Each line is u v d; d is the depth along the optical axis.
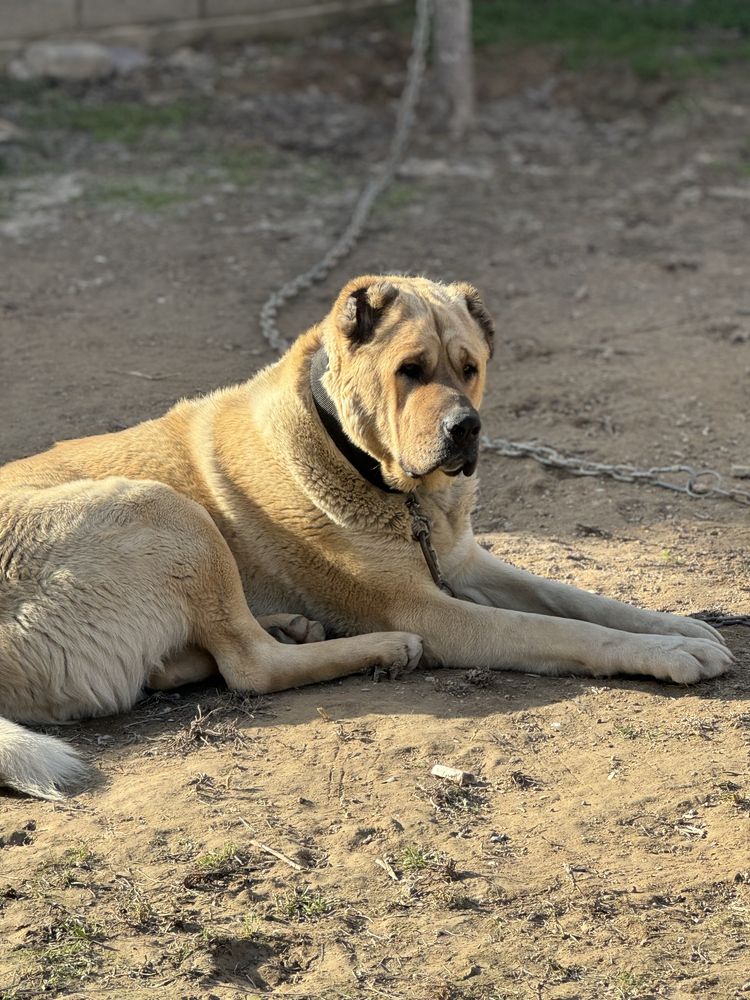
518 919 3.54
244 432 4.21
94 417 5.18
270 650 4.10
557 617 4.14
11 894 3.59
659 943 3.50
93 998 3.43
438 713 4.00
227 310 5.97
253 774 3.84
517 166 8.46
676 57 10.05
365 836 3.70
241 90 9.54
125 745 3.95
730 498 4.85
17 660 3.98
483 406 5.37
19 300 6.05
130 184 7.84
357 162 8.48
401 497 4.12
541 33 10.47
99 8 9.90
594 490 4.91
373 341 4.01
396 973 3.47
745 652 4.18
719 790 3.77
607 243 7.05
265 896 3.59
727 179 8.16
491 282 6.43
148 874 3.63
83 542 4.02
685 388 5.44
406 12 11.08
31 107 9.05
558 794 3.78
